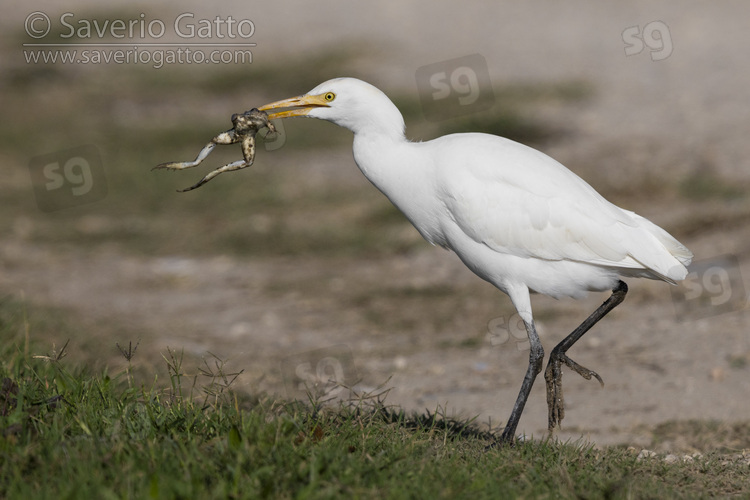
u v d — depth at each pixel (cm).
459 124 2211
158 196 1953
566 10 3250
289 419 618
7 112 2586
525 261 773
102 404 668
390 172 792
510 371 1062
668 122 2170
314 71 2781
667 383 984
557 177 766
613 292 785
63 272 1526
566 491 586
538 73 2602
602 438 834
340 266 1560
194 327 1261
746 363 1033
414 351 1150
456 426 805
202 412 671
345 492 534
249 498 512
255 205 1880
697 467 700
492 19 3216
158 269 1555
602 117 2238
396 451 626
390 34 3108
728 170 1822
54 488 521
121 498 507
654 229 777
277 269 1551
